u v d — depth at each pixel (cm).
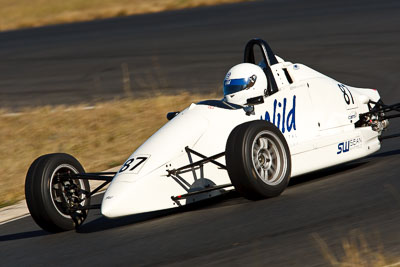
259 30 9588
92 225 2683
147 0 17175
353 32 8581
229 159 2408
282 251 1944
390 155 3250
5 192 3697
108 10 15150
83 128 5275
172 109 5466
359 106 3225
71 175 2612
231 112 2727
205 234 2217
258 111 2766
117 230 2492
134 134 4825
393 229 2006
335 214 2241
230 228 2239
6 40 12162
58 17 15150
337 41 8156
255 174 2411
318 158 2811
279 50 8044
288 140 2808
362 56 7200
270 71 2938
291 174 2683
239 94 2853
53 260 2227
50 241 2506
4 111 6494
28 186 2541
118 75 7775
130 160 2516
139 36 10481
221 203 2627
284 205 2423
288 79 2994
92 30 12106
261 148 2489
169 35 10181
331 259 1808
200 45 8975
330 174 2969
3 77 8575
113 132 4988
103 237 2417
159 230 2369
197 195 2534
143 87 6900
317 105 2994
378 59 6962
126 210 2355
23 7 18025
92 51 9644
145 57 8675
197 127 2614
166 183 2450
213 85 6512
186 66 7744
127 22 12719
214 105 2747
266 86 2898
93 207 2517
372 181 2655
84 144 4769
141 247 2191
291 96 2900
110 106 5978
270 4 12675
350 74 6462
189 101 5681
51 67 8838
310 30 9094
